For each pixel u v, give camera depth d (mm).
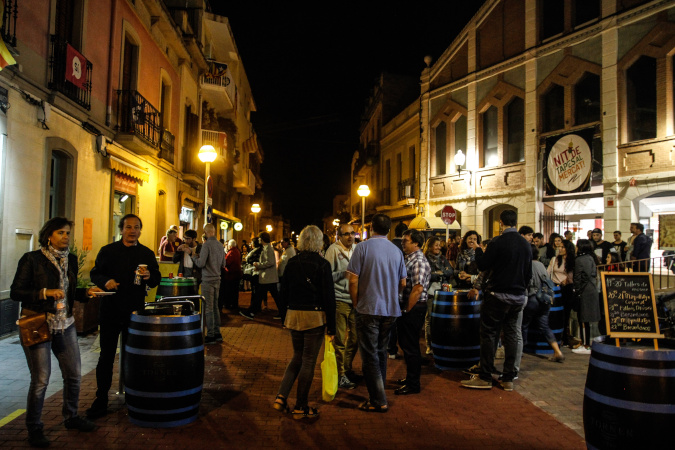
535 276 7184
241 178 31609
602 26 14766
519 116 18047
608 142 14438
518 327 5848
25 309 4082
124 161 12289
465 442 4262
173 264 9977
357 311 5098
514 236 5785
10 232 7684
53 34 8820
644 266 10328
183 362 4422
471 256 8539
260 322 10750
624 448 3242
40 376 4004
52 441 4090
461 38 20516
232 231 31922
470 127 19891
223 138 22172
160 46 15250
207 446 4078
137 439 4184
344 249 6270
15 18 7273
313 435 4363
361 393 5680
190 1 20969
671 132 13023
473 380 5867
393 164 28000
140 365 4371
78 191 9969
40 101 8336
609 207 14281
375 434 4410
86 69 9867
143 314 4770
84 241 10227
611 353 3385
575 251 8750
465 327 6570
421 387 5891
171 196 16953
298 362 4957
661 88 13242
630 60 14023
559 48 16203
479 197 19359
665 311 7457
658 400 3184
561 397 5543
